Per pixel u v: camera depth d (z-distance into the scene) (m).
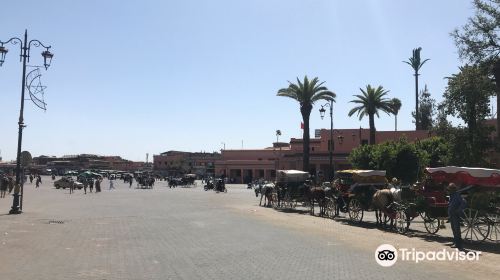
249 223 20.56
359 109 60.84
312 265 10.76
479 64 26.62
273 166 104.38
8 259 11.38
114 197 43.06
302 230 17.92
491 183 15.73
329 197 24.27
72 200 37.59
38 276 9.47
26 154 25.39
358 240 15.11
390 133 72.25
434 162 30.09
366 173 21.31
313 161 74.19
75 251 12.69
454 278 9.48
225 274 9.73
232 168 108.69
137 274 9.71
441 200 16.12
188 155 156.50
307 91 53.28
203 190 62.78
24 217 22.39
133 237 15.70
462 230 17.06
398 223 17.73
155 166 166.12
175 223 20.45
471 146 25.72
